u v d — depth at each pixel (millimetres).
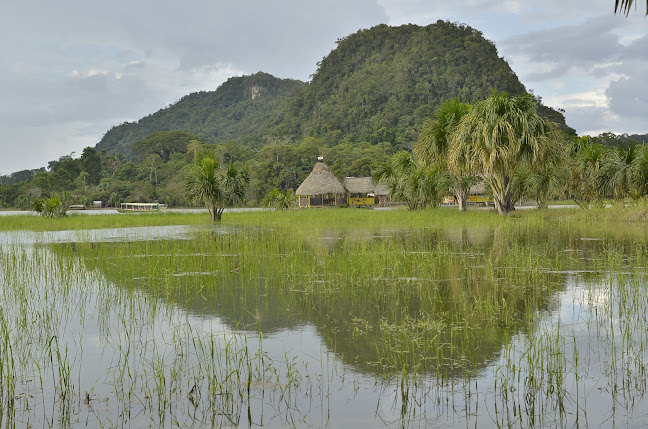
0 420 3916
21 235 19297
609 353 5102
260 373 4727
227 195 27969
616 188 27656
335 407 4039
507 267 9891
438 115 27578
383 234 17250
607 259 10758
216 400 4195
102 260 11406
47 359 5176
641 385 4387
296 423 3785
